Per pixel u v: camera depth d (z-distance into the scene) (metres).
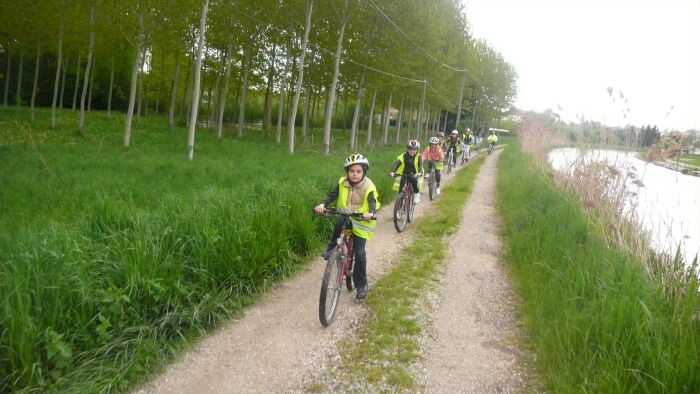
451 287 5.59
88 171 10.40
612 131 8.02
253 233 5.41
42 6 20.66
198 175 10.89
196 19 22.22
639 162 7.12
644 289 4.23
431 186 11.95
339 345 4.02
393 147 31.61
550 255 5.94
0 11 20.72
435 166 12.36
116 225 5.07
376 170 13.20
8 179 8.50
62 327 3.37
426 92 32.91
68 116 31.58
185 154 16.19
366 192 4.87
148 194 8.30
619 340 3.46
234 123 38.16
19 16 21.12
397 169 8.95
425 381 3.52
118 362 3.41
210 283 4.73
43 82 44.38
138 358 3.44
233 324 4.32
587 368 3.38
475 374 3.64
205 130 31.75
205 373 3.51
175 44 21.03
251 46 27.27
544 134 14.92
